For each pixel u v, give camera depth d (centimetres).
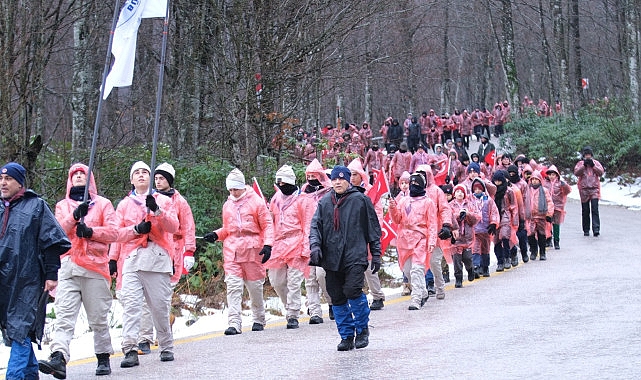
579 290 1420
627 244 2156
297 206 1291
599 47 5875
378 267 1002
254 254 1222
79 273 899
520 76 7844
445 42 5931
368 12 2155
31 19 1595
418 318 1245
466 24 5984
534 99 7456
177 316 1368
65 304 894
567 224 2728
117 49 1011
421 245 1363
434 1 4022
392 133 4669
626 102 3922
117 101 2211
